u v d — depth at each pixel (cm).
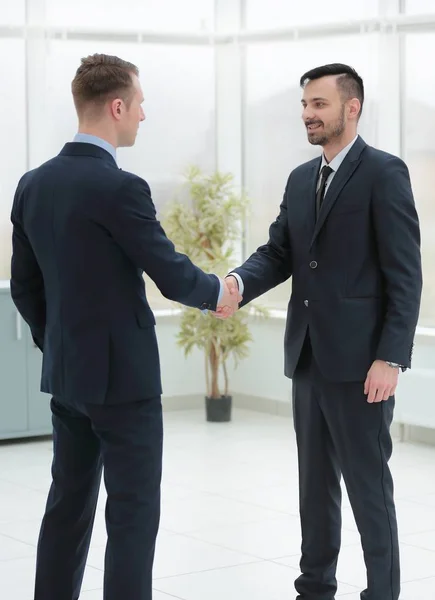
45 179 363
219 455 798
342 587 477
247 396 997
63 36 928
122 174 356
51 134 930
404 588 477
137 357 360
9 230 918
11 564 516
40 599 381
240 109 984
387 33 871
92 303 356
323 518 415
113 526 363
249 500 658
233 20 977
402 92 870
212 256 927
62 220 356
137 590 361
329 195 399
